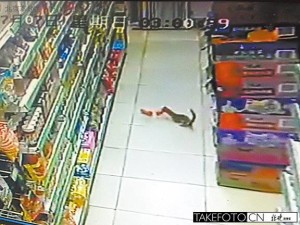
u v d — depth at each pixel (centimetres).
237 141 238
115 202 237
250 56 261
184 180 253
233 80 255
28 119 176
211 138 284
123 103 319
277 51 259
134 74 350
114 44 359
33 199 181
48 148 191
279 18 284
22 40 196
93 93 281
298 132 226
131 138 287
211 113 296
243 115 243
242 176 242
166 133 291
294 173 204
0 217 175
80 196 222
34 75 188
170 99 322
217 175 249
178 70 352
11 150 162
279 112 237
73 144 234
